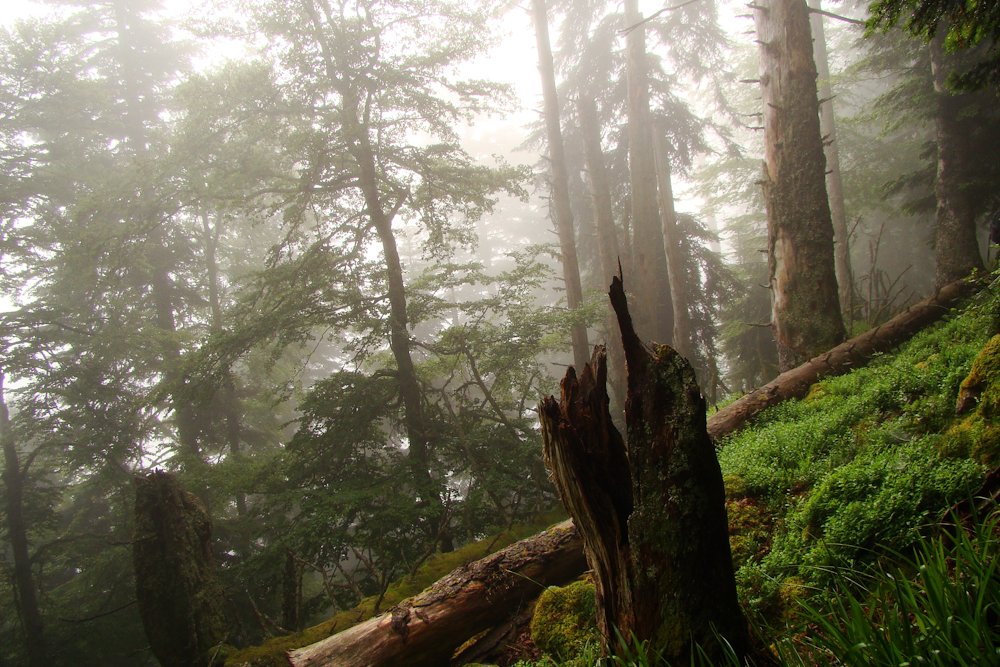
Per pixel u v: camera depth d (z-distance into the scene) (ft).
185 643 24.41
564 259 58.75
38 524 56.08
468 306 42.68
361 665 15.80
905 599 7.15
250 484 36.70
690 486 8.42
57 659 51.44
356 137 39.22
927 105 44.01
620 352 61.46
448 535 33.71
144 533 25.29
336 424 38.09
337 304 40.68
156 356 61.72
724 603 8.32
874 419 19.31
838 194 61.57
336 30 38.68
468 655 16.22
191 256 67.00
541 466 35.22
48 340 55.47
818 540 11.79
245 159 42.68
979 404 14.90
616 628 9.19
